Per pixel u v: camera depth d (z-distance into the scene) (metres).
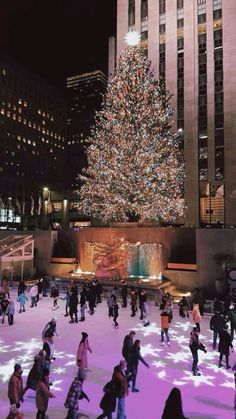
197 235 24.44
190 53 52.19
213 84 50.69
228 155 48.31
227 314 17.19
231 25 50.16
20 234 31.30
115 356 12.45
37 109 112.00
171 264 25.48
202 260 24.16
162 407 8.75
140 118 33.88
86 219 67.38
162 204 34.50
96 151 35.38
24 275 29.95
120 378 7.89
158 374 11.03
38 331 15.62
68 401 7.58
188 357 12.62
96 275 26.83
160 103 36.09
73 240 30.02
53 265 29.58
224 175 48.50
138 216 36.91
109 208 35.06
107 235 28.75
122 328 16.20
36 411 8.48
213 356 12.76
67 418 7.51
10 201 63.62
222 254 23.58
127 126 33.66
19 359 12.17
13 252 27.59
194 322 17.08
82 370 8.88
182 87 52.25
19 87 104.19
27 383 9.06
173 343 14.19
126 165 33.09
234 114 48.56
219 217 48.38
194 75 51.50
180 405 6.00
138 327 16.41
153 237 27.08
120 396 7.79
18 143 102.19
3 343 13.91
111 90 35.69
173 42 53.44
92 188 36.06
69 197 69.38
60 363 11.80
